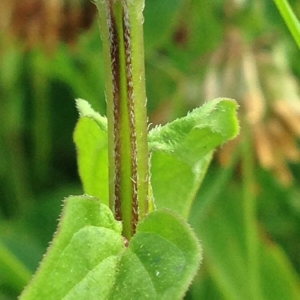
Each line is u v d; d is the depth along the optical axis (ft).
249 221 0.42
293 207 0.47
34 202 0.50
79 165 0.21
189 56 0.50
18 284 0.41
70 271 0.16
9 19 0.41
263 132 0.38
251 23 0.44
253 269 0.42
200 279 0.43
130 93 0.17
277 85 0.39
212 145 0.21
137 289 0.16
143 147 0.18
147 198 0.18
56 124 0.55
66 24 0.41
